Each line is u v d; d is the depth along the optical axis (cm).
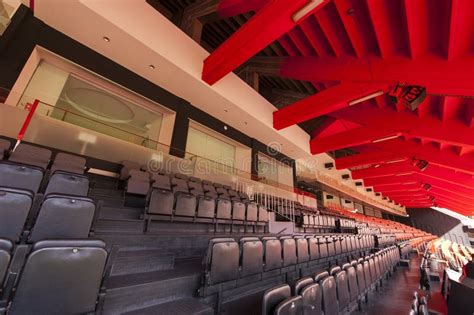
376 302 326
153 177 432
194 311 168
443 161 786
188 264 242
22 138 372
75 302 118
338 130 1037
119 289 157
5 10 404
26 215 161
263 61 767
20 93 403
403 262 695
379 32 416
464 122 572
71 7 400
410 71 439
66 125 439
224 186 643
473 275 358
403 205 2473
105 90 554
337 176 1433
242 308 210
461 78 389
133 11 457
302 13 353
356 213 1770
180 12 712
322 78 575
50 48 442
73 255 119
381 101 695
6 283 105
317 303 178
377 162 1068
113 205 349
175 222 339
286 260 300
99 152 471
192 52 561
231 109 703
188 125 664
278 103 1037
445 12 351
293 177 1094
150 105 611
